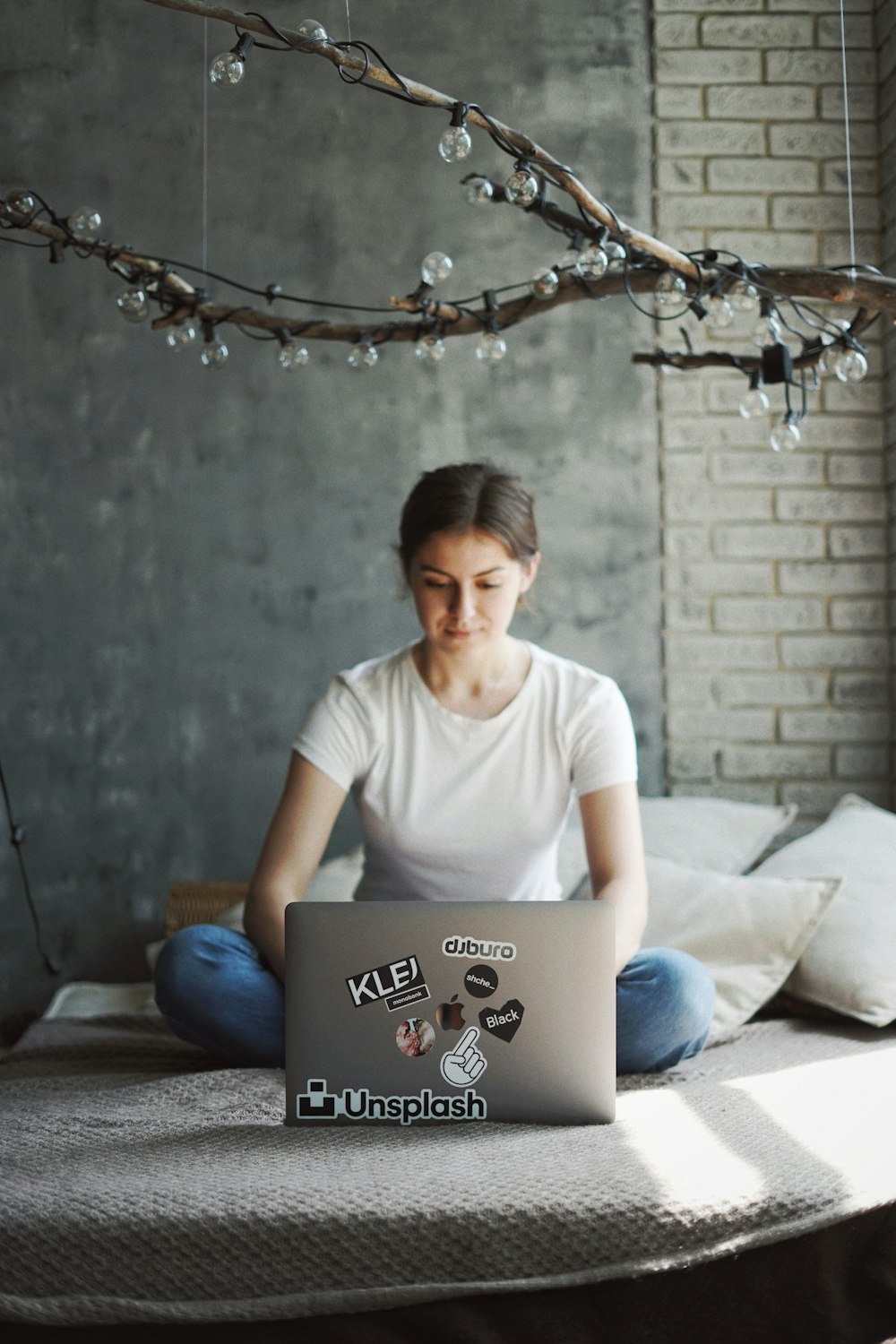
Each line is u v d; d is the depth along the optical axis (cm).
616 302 335
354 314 334
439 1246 132
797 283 178
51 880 328
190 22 336
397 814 213
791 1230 136
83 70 335
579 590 333
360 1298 130
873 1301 145
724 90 337
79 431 332
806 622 332
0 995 326
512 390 334
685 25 337
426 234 336
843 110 337
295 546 333
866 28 336
